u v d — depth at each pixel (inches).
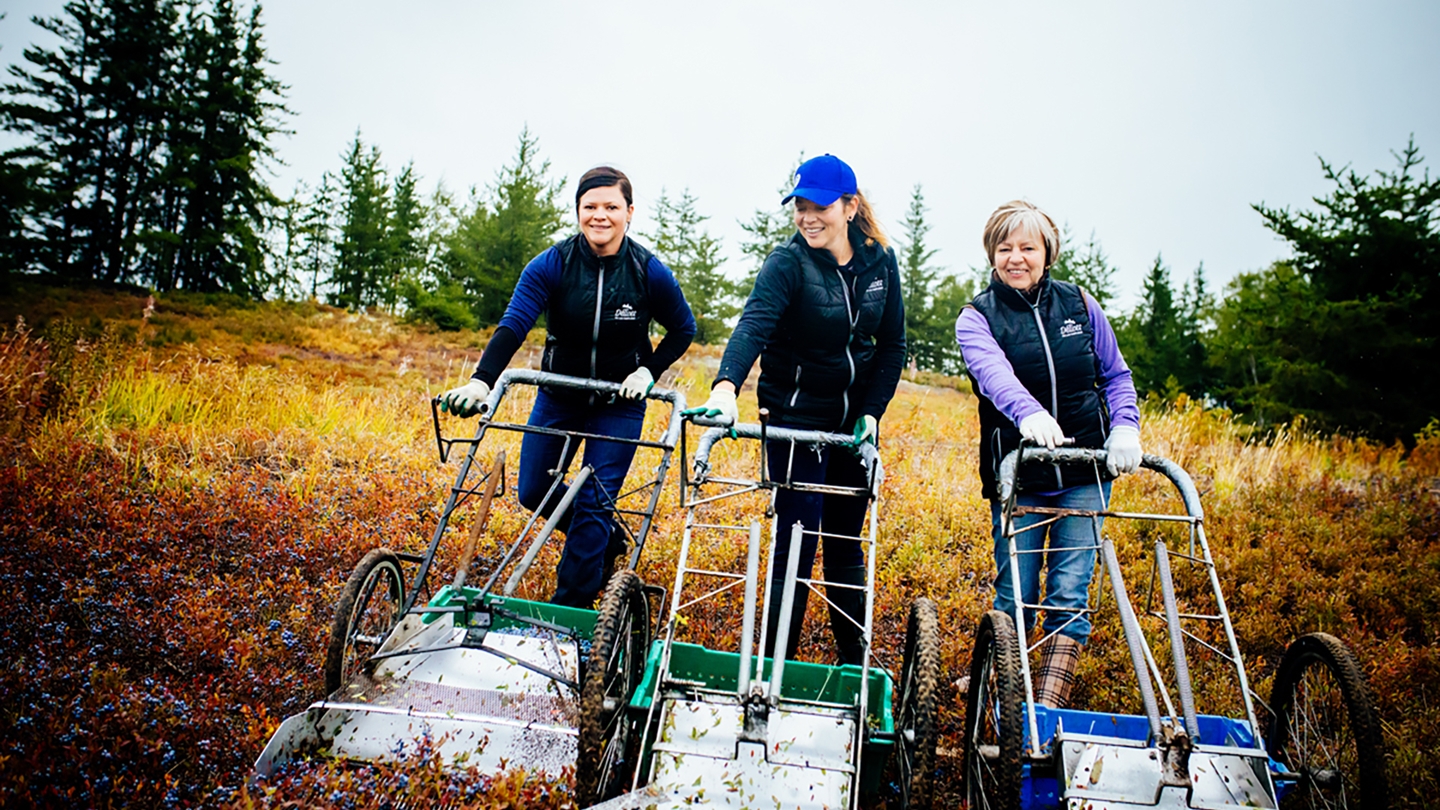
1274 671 181.5
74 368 320.8
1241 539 252.4
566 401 167.2
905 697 128.0
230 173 1459.2
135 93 1430.9
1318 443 522.6
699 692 118.4
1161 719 110.5
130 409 303.6
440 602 137.1
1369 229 861.2
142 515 202.7
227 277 1480.1
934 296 1736.0
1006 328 145.4
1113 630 187.2
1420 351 801.6
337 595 174.7
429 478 259.0
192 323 821.9
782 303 147.4
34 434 263.4
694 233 1654.8
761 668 119.0
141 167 1451.8
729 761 109.4
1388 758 138.7
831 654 177.5
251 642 143.7
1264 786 106.0
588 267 161.0
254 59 1536.7
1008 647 110.5
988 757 111.3
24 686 121.7
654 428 365.7
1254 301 961.5
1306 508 293.9
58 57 1403.8
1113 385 147.0
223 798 102.2
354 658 127.7
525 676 121.5
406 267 1924.2
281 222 1589.6
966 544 247.9
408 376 590.6
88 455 247.3
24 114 1370.6
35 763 102.7
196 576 177.8
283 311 1117.1
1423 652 180.7
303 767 104.0
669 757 110.1
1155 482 320.8
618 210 157.6
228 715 124.2
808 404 153.9
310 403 354.3
